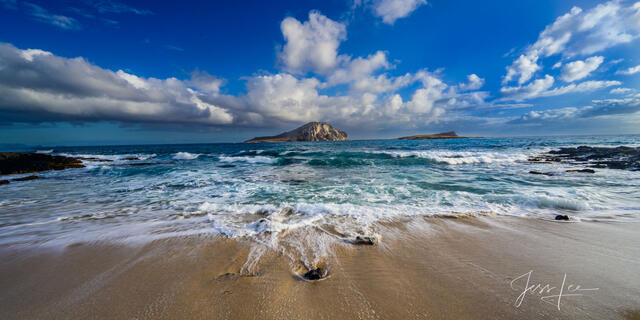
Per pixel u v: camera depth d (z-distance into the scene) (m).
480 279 2.55
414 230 4.07
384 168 13.17
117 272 2.79
